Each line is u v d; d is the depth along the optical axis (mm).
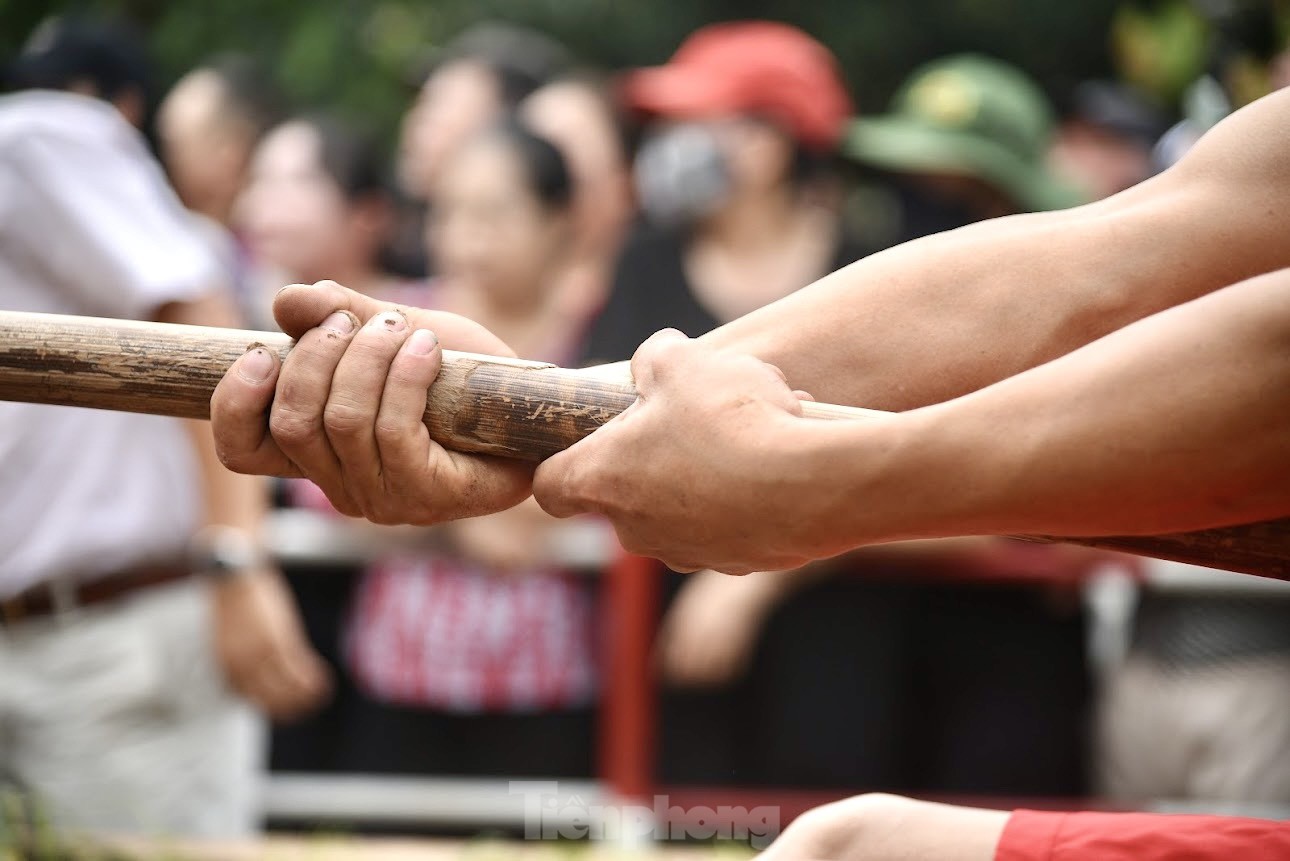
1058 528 4504
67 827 11234
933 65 38938
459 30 33562
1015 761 12641
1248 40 14438
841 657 12555
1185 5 19953
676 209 13336
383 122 30406
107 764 11656
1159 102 20281
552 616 12891
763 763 12617
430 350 5133
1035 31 38312
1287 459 4324
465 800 12773
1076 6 38188
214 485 11695
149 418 11773
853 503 4539
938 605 12773
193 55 28859
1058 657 12750
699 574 12797
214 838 12273
